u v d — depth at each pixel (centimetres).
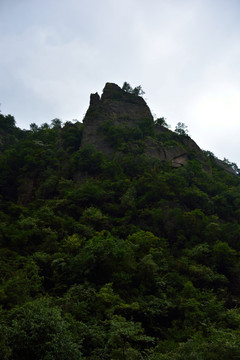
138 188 4497
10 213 3859
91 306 2236
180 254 3444
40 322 1552
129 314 2264
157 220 3884
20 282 2208
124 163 5181
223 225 3862
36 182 4997
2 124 8725
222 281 2942
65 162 5569
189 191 4528
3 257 2673
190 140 7312
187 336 2150
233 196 4944
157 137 6975
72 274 2664
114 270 2653
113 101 7519
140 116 7419
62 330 1557
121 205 4147
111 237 3134
